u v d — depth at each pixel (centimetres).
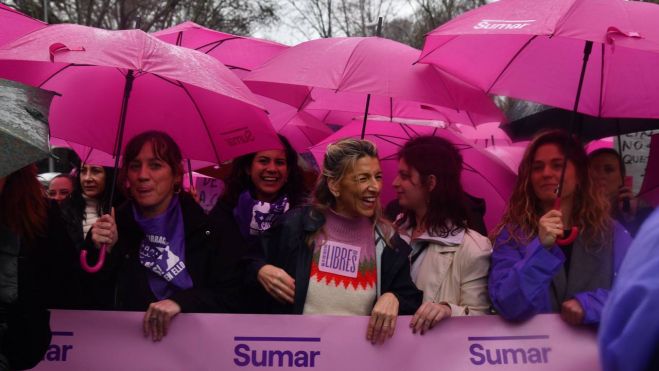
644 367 136
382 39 473
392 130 562
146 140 366
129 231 367
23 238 290
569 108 447
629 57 437
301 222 356
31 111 258
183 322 353
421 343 357
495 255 374
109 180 529
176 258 363
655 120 571
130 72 378
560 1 351
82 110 420
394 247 359
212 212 482
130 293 360
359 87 440
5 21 475
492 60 458
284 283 345
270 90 543
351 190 348
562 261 345
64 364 349
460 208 395
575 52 446
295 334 352
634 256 143
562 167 369
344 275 353
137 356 351
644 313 135
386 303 348
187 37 616
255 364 352
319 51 465
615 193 544
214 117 416
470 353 360
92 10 2000
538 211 382
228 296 359
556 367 361
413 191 398
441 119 567
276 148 418
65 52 325
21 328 289
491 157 559
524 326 362
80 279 346
